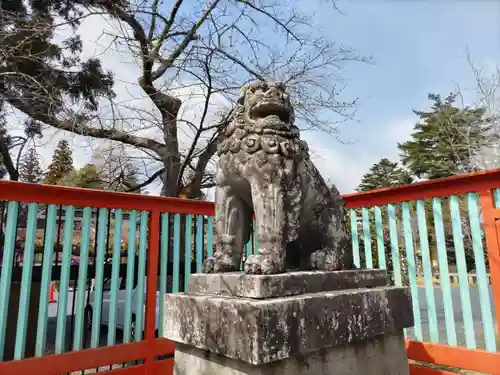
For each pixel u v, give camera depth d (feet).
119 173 22.09
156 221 9.69
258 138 6.37
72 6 18.49
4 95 15.83
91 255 15.38
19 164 21.22
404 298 6.77
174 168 19.49
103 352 8.21
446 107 57.31
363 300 6.01
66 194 8.04
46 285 7.68
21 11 17.40
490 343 7.73
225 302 5.16
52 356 7.54
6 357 10.37
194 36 17.39
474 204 8.23
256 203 6.11
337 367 5.57
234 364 5.07
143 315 9.67
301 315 5.12
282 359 4.94
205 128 17.75
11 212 7.38
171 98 19.01
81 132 16.71
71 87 18.72
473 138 44.75
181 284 11.88
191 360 5.82
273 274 5.49
